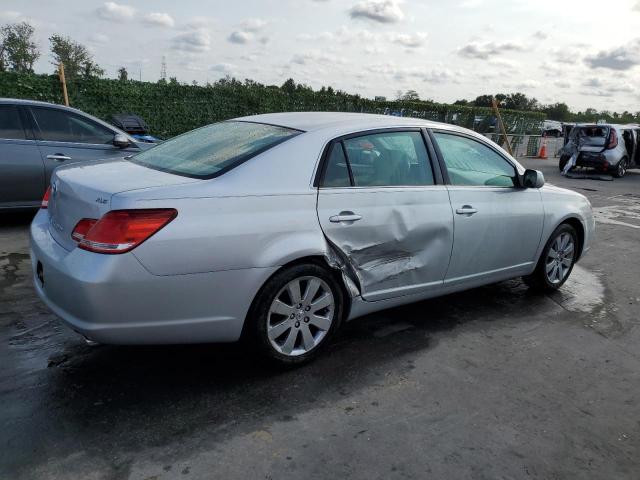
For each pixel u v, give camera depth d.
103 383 3.10
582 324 4.48
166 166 3.38
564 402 3.22
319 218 3.27
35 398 2.90
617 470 2.62
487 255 4.33
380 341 3.89
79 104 13.61
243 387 3.14
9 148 6.07
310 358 3.43
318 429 2.78
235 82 16.30
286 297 3.25
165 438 2.63
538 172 4.51
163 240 2.74
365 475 2.46
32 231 3.36
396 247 3.67
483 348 3.89
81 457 2.45
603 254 6.95
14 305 4.12
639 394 3.38
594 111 58.09
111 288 2.67
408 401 3.11
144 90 14.54
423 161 3.94
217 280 2.91
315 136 3.42
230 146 3.42
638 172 18.69
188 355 3.49
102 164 3.60
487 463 2.60
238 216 2.97
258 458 2.52
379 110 19.45
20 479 2.29
